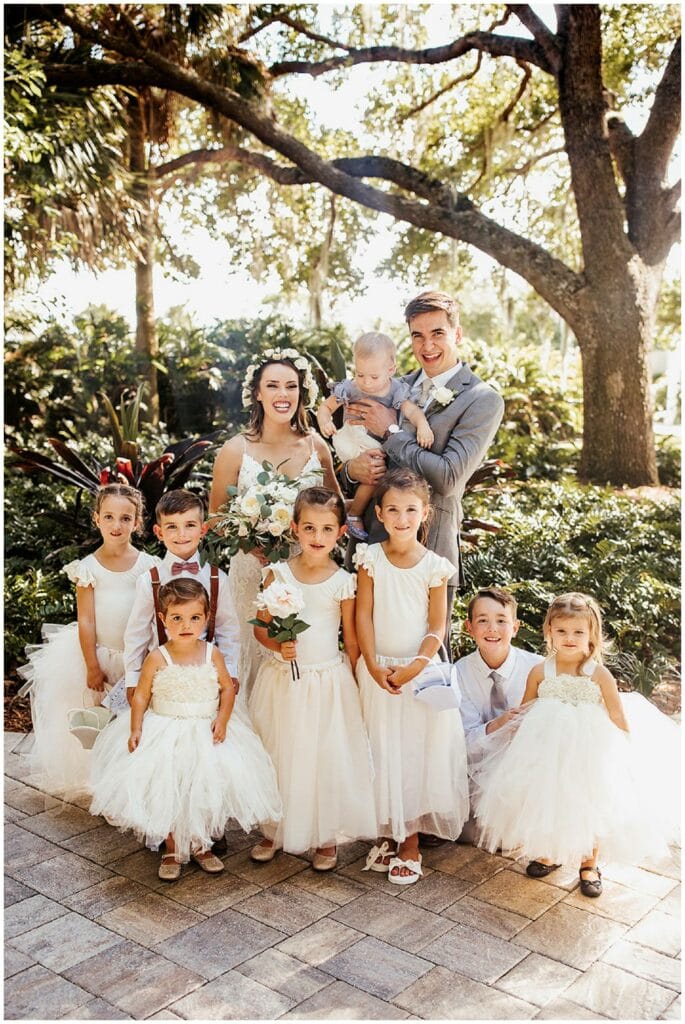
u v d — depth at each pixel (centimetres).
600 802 261
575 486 779
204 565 297
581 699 274
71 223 825
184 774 266
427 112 1139
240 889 268
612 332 894
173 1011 212
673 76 857
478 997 218
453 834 285
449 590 316
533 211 1171
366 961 232
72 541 542
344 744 279
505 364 1116
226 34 909
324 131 1178
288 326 1212
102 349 1076
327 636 284
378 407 312
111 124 888
